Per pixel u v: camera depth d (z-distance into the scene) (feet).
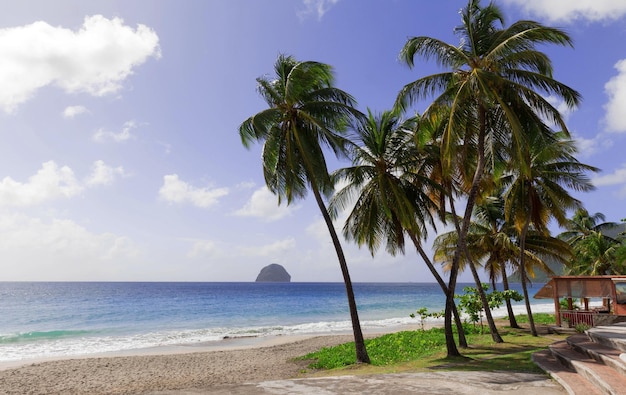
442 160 49.06
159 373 54.39
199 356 67.21
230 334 101.55
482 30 50.06
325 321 136.05
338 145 50.11
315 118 48.65
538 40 45.70
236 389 30.17
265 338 94.07
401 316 150.00
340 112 50.34
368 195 56.54
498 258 86.28
